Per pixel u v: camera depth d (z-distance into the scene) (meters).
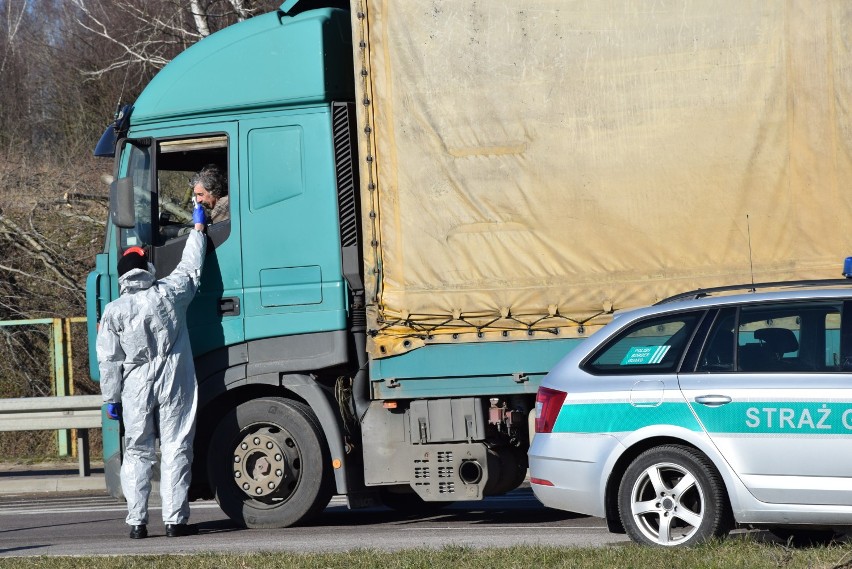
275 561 13.26
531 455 14.61
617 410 13.84
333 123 17.42
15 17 54.53
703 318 13.82
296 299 17.50
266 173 17.69
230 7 42.41
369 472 17.06
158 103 18.28
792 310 13.41
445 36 16.56
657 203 15.95
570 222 16.20
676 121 15.90
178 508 17.36
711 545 12.78
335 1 18.39
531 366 16.33
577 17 16.20
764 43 15.67
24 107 52.69
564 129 16.22
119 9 47.16
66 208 42.62
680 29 15.90
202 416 18.47
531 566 12.20
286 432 17.70
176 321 17.42
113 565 13.58
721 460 13.14
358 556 13.42
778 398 12.96
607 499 13.86
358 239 17.34
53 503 23.66
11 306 37.97
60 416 27.17
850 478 12.55
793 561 11.93
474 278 16.47
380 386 16.80
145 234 18.44
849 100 15.41
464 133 16.47
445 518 19.16
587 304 16.14
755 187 15.66
